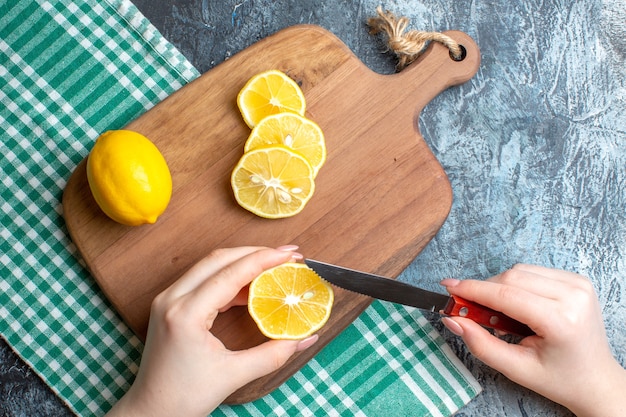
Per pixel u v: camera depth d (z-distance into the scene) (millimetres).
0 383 666
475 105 697
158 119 642
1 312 661
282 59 651
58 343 662
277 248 615
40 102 663
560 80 698
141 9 679
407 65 681
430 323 681
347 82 654
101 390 662
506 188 698
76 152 663
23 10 663
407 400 676
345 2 694
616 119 701
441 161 694
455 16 699
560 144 702
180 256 642
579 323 622
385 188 652
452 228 694
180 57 669
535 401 686
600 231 700
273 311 607
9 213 660
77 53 666
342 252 648
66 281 661
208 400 598
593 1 699
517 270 649
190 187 643
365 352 676
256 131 633
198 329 586
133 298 638
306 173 627
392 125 655
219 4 685
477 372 686
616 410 643
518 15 702
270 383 642
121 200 586
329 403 673
